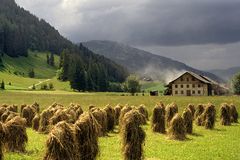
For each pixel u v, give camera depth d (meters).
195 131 40.91
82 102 81.88
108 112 39.66
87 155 20.80
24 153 25.81
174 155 26.77
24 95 112.88
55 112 37.09
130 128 22.89
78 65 194.75
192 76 145.38
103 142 31.77
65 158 18.92
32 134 36.75
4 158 23.56
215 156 26.73
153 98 94.44
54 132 19.03
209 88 152.75
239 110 63.69
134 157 22.86
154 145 30.70
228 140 34.59
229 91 168.50
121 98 96.88
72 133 19.48
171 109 41.47
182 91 146.38
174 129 34.41
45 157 19.02
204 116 44.69
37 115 40.72
